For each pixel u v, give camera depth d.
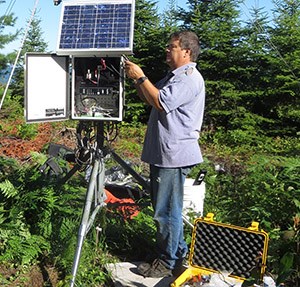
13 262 3.92
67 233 4.08
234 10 13.55
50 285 3.72
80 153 3.92
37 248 4.01
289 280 3.38
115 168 5.87
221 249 3.58
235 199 5.25
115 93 3.62
